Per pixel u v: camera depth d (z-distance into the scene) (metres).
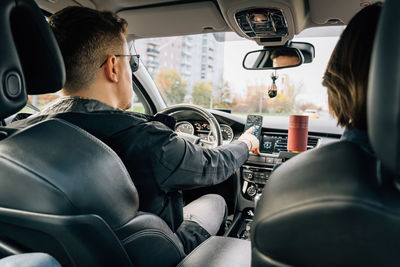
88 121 0.89
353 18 0.58
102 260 0.72
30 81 0.78
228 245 1.02
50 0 1.77
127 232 0.77
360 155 0.49
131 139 0.91
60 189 0.63
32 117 0.94
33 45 0.73
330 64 0.62
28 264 0.64
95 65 0.95
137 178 0.94
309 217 0.46
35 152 0.65
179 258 0.98
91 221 0.67
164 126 0.98
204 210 1.44
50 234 0.67
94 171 0.69
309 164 0.52
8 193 0.66
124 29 1.01
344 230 0.44
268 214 0.50
